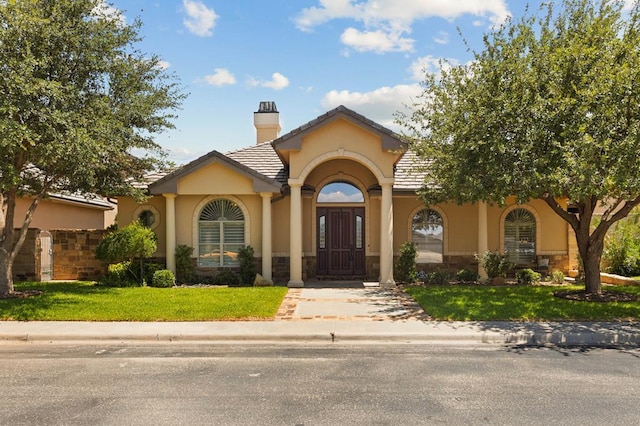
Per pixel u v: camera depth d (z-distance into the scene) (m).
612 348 8.50
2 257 12.45
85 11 12.15
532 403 5.73
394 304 12.19
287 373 6.98
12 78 9.75
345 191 18.30
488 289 14.27
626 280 15.35
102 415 5.41
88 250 17.91
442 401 5.81
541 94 11.03
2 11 9.95
